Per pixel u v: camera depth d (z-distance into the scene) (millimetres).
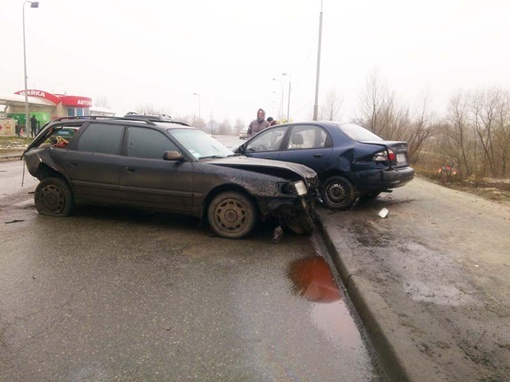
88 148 6004
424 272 3887
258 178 5195
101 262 4270
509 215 6699
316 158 7059
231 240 5285
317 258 4703
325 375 2430
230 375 2395
